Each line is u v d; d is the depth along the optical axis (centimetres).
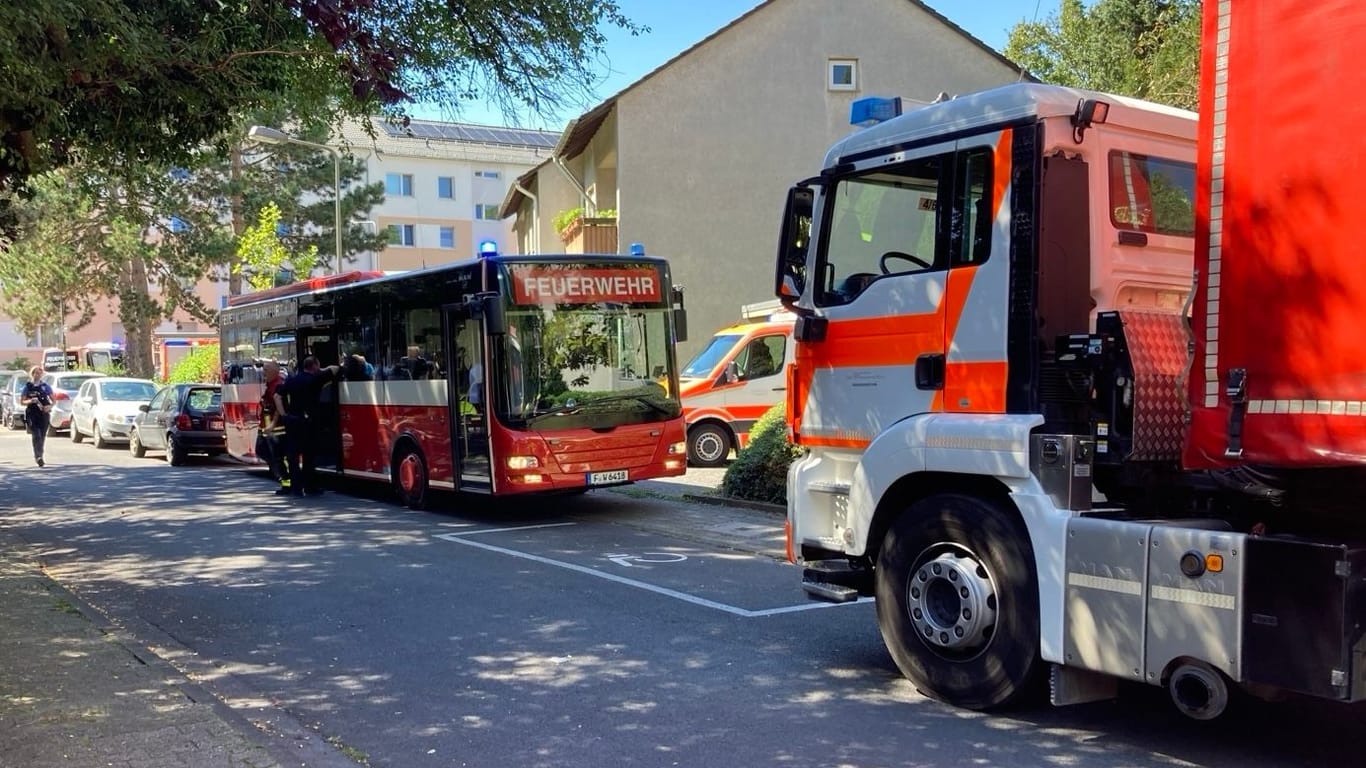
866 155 595
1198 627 438
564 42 993
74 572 966
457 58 986
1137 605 459
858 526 585
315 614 789
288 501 1492
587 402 1228
